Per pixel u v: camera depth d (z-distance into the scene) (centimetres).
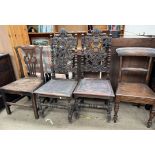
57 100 239
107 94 167
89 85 187
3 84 219
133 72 207
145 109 213
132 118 196
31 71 214
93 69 199
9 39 221
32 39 321
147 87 181
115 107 178
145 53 173
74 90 178
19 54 224
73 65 201
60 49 195
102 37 183
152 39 184
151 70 190
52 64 205
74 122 193
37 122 195
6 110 209
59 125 189
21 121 198
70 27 324
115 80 220
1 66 213
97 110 216
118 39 194
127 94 167
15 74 246
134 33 295
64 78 217
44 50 210
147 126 179
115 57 205
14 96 238
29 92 184
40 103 192
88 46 189
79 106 192
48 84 197
